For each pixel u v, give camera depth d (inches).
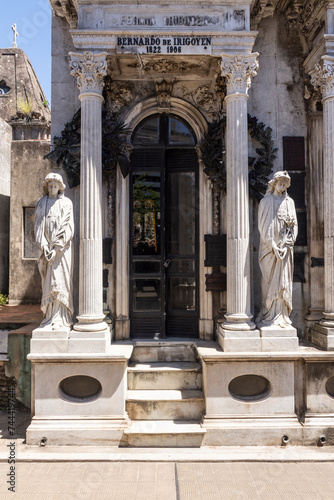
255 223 270.1
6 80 706.8
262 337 231.6
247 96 239.5
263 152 266.4
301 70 275.9
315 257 268.2
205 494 179.3
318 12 250.2
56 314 235.6
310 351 232.1
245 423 225.3
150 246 283.1
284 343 231.0
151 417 235.0
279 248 231.9
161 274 280.7
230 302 237.3
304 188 272.2
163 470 199.0
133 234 282.8
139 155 283.0
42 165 478.9
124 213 275.0
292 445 223.3
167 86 273.0
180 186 287.7
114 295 274.8
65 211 233.8
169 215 288.4
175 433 219.6
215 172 269.4
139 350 268.1
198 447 220.5
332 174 241.4
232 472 197.8
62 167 263.3
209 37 235.6
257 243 270.2
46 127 515.8
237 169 236.7
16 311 389.4
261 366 228.8
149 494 179.0
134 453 213.2
